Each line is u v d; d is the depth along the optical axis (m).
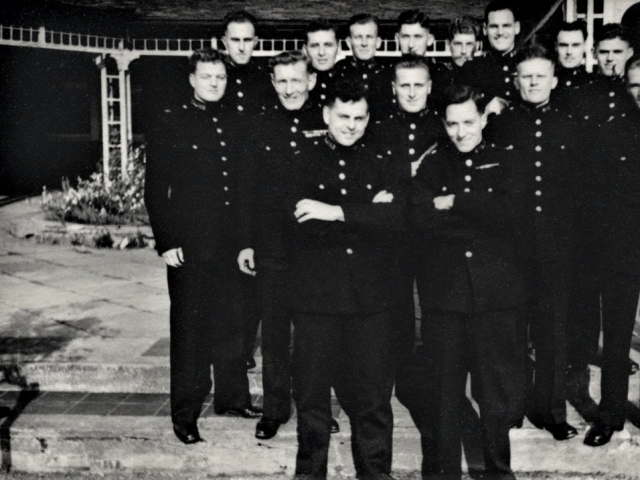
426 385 3.96
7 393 4.70
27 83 14.88
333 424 4.02
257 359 4.88
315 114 3.98
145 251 9.13
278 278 3.90
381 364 3.60
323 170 3.56
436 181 3.58
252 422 4.18
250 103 4.33
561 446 3.91
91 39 11.67
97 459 4.11
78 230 9.56
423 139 4.09
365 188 3.53
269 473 4.00
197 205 3.89
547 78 3.79
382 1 12.50
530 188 3.82
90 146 15.36
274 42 12.35
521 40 9.52
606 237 3.85
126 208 10.16
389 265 3.63
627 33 4.43
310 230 3.56
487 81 4.62
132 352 4.95
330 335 3.60
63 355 4.90
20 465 4.16
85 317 5.94
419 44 4.79
